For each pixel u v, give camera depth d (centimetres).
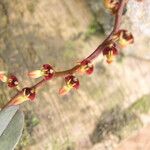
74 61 29
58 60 29
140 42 30
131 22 29
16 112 20
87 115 28
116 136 28
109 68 30
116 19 19
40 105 27
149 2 27
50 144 26
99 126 28
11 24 29
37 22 30
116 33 19
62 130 27
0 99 26
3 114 19
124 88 29
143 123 29
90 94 28
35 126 26
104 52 19
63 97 28
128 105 29
